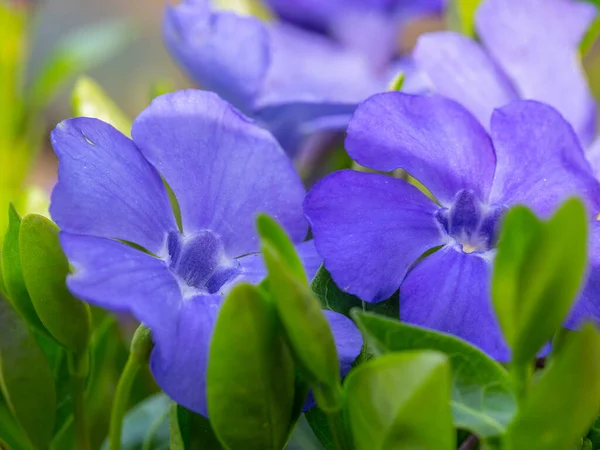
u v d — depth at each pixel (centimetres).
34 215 13
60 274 14
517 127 14
